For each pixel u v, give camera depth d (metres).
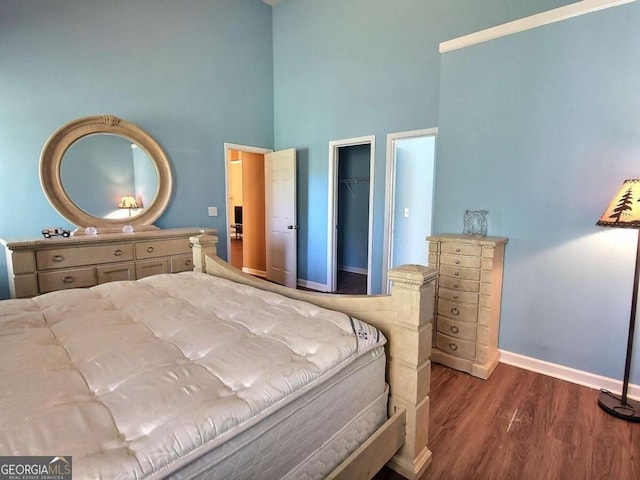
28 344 1.16
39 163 3.05
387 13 3.75
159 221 3.86
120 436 0.77
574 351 2.38
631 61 2.07
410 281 1.41
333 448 1.18
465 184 2.79
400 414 1.49
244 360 1.08
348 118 4.20
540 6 2.82
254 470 0.90
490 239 2.49
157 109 3.76
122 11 3.44
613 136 2.16
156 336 1.28
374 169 4.02
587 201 2.28
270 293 1.77
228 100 4.41
